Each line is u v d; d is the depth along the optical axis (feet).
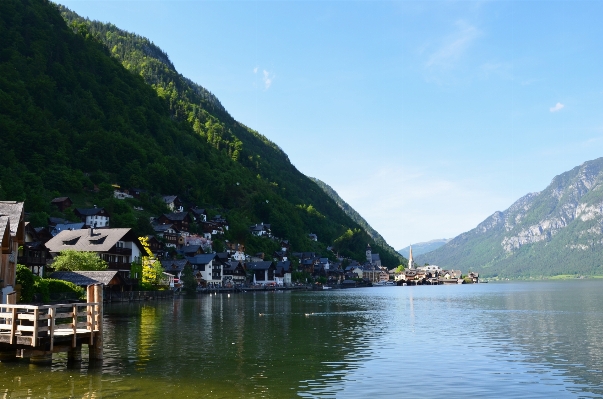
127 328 182.60
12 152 646.74
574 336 167.73
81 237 385.91
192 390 92.48
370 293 605.31
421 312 271.28
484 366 116.88
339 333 174.50
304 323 207.21
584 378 104.68
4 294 165.89
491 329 188.34
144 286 401.70
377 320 223.30
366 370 111.75
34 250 325.01
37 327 101.96
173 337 159.74
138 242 409.69
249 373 107.45
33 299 219.61
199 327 187.42
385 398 89.25
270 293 576.20
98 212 568.00
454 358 126.72
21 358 118.32
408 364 118.73
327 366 115.65
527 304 338.95
